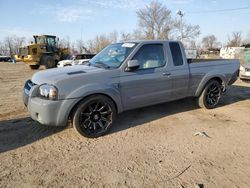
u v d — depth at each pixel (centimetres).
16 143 436
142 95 511
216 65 644
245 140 451
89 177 332
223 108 666
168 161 374
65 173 342
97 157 386
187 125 527
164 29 5753
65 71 471
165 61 546
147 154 395
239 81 1201
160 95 542
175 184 316
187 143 437
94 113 455
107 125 471
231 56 4122
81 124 442
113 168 354
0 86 1142
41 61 2372
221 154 396
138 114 601
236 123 543
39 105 416
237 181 323
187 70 579
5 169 352
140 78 499
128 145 428
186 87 588
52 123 422
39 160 377
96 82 446
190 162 371
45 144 432
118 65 485
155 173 341
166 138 458
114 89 465
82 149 413
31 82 474
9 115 596
